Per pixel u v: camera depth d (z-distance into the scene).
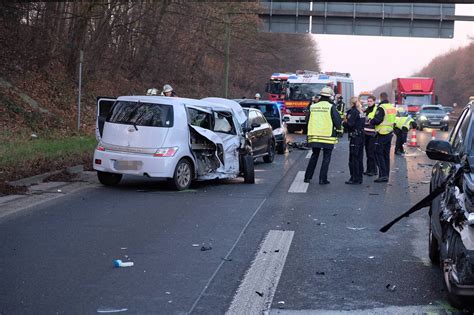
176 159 13.04
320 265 7.41
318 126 14.76
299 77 36.31
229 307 5.87
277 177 16.20
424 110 47.12
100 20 30.94
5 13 25.52
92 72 32.38
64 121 23.78
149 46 41.06
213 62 62.41
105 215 10.32
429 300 6.09
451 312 5.71
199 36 46.72
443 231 5.97
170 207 11.21
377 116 15.07
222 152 14.07
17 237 8.63
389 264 7.47
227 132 14.52
